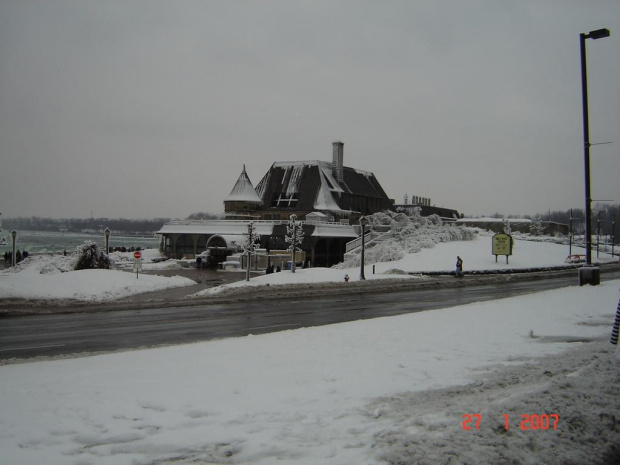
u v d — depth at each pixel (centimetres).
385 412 773
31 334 1786
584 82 2769
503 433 658
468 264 5444
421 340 1376
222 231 7388
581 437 670
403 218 8025
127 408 794
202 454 639
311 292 3341
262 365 1083
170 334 1777
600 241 11194
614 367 959
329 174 9206
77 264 4466
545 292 2672
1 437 678
